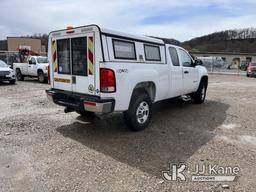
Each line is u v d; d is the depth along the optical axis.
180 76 6.79
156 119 6.36
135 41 5.05
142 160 3.96
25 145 4.57
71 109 5.25
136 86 5.15
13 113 6.93
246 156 4.14
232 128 5.69
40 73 15.63
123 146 4.53
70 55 5.06
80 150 4.34
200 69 8.12
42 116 6.57
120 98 4.70
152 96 5.76
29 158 4.02
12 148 4.43
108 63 4.50
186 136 5.09
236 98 9.93
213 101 9.10
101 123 5.93
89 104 4.59
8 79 14.36
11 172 3.56
